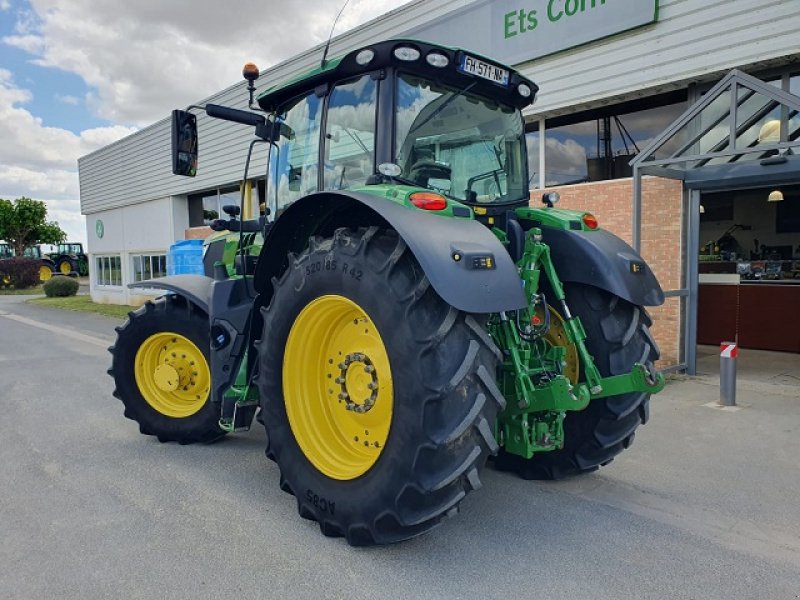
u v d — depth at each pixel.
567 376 3.72
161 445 4.81
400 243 2.76
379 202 2.82
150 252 19.31
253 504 3.61
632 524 3.32
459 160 3.58
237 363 3.99
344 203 3.30
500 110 3.86
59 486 3.92
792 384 6.82
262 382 3.41
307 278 3.12
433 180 3.43
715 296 9.52
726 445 4.69
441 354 2.61
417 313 2.65
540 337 3.58
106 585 2.71
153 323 4.77
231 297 4.04
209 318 4.27
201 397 4.77
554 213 3.85
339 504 2.98
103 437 5.05
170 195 17.75
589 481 3.97
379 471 2.79
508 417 3.26
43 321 16.11
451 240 2.69
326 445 3.21
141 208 19.50
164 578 2.77
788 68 6.70
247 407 4.07
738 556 2.96
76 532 3.24
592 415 3.68
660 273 7.63
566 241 3.69
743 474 4.08
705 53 6.92
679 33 7.11
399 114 3.28
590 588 2.67
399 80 3.29
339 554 2.98
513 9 8.55
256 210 5.66
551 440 3.30
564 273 3.69
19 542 3.13
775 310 8.91
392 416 2.72
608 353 3.58
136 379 4.89
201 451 4.65
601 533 3.21
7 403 6.33
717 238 11.74
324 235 3.60
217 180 15.70
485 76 3.48
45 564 2.90
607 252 3.60
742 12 6.62
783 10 6.34
